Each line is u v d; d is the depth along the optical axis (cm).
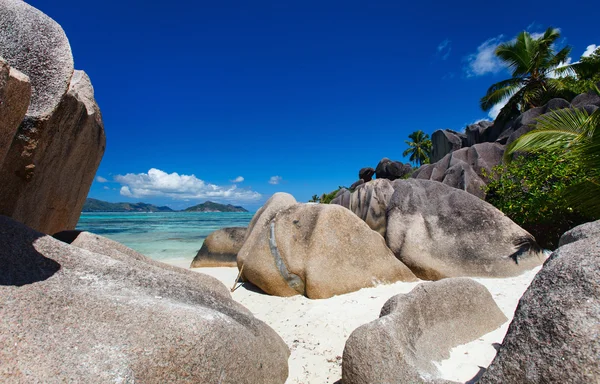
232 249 949
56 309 203
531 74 1981
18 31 264
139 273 274
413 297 310
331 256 588
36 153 289
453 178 1118
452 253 654
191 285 302
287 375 312
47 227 381
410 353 251
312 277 566
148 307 220
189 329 211
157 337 203
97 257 271
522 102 1948
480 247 650
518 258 631
